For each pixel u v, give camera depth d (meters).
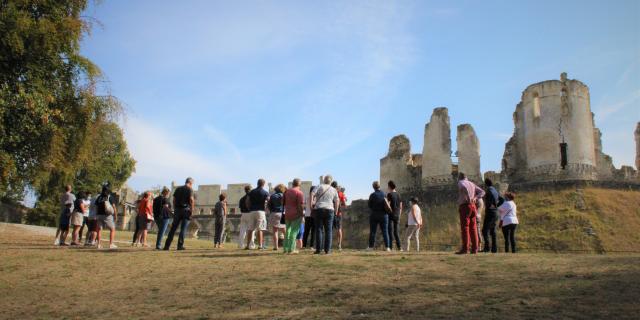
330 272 10.76
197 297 8.85
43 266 12.65
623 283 8.38
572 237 37.56
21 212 42.75
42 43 17.17
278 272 11.00
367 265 11.58
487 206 16.12
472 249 14.28
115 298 9.13
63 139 18.88
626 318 6.41
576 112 48.78
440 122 54.97
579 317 6.56
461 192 14.28
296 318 7.12
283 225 18.70
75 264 12.95
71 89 19.02
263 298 8.52
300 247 18.34
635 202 43.66
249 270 11.39
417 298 8.05
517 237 39.47
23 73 17.50
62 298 9.32
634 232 38.06
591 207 41.84
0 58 16.62
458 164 53.59
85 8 19.45
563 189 45.81
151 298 8.97
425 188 54.12
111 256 14.52
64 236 18.67
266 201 17.66
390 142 61.38
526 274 9.68
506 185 48.34
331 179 15.11
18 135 17.30
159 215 19.66
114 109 19.94
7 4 16.70
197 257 14.20
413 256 13.34
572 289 8.16
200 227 72.25
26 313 8.25
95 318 7.74
